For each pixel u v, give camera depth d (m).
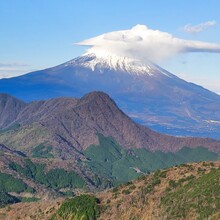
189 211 185.62
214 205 181.12
